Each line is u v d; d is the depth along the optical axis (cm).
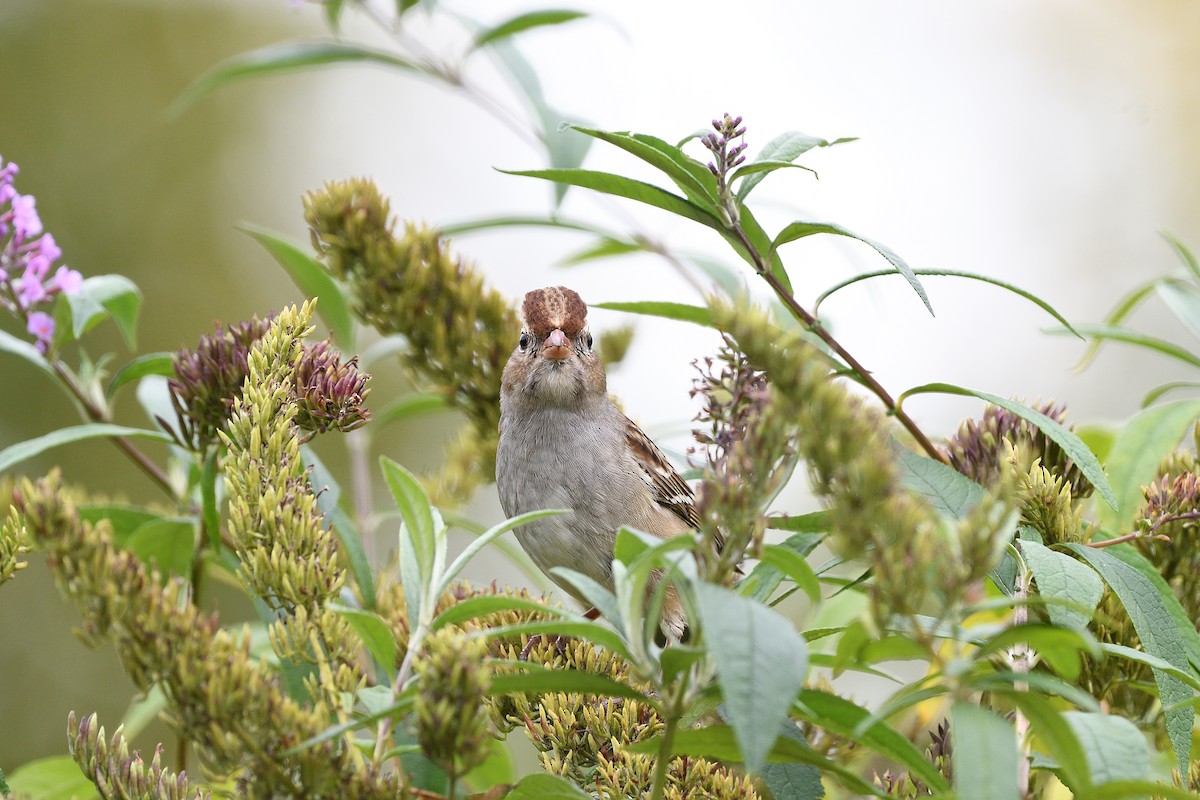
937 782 186
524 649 199
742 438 195
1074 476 201
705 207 198
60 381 204
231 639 194
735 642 153
